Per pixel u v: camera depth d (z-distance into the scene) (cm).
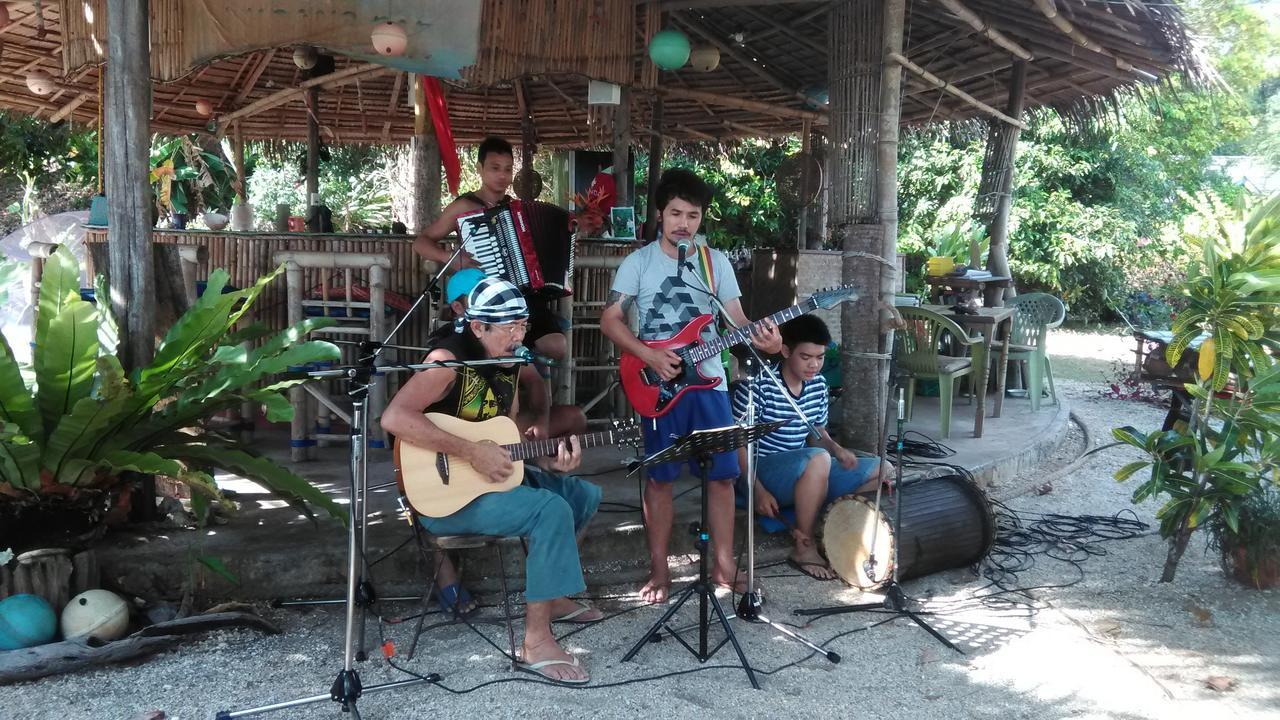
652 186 852
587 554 398
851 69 490
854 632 352
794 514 417
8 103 796
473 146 1107
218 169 1239
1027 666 325
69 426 316
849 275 498
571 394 527
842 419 511
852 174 493
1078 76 707
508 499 309
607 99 548
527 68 516
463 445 305
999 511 507
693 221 344
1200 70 586
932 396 788
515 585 378
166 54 479
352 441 279
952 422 673
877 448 503
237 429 536
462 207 442
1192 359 587
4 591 311
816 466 399
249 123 1011
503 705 290
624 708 290
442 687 301
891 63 479
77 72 487
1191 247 402
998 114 688
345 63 842
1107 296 1655
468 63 497
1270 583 393
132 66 362
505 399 323
